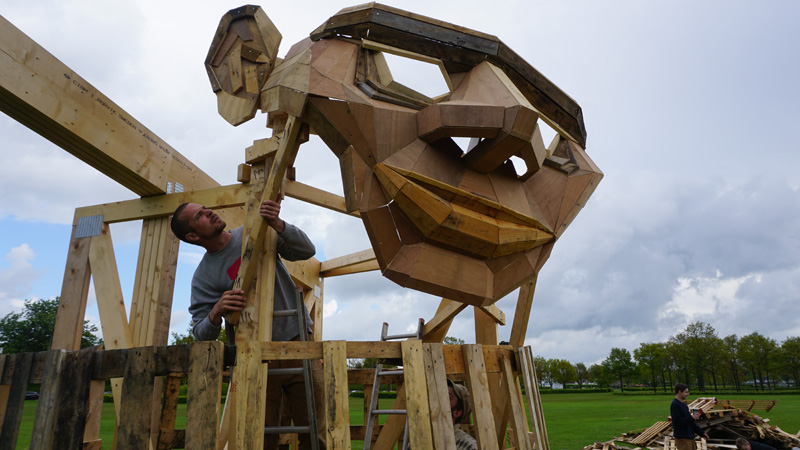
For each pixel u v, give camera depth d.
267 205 2.93
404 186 2.93
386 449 3.24
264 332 3.00
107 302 4.54
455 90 3.32
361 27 3.12
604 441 10.90
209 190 4.50
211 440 1.92
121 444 2.04
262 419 2.25
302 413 3.11
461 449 3.11
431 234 3.11
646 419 16.42
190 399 2.00
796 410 19.48
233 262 3.16
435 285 3.16
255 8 3.22
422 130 3.06
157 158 4.76
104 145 4.14
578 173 3.91
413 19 3.20
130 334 4.48
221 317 2.89
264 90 3.08
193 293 3.24
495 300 3.42
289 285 3.41
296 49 3.25
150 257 4.74
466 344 2.84
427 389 2.46
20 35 3.55
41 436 2.19
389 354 2.48
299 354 2.35
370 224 2.96
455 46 3.26
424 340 4.71
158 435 3.80
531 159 3.25
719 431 10.52
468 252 3.27
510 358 3.31
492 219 3.25
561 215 3.72
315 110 2.92
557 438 11.48
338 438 2.18
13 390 2.47
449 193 3.09
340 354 2.36
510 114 2.91
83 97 4.03
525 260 3.56
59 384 2.26
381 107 2.97
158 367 2.13
